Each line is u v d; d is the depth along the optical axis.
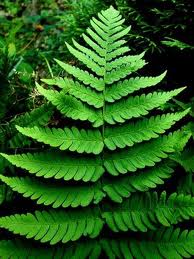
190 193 0.41
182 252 0.34
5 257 0.35
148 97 0.38
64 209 0.36
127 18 0.64
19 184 0.36
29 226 0.34
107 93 0.39
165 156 0.36
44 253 0.35
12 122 0.47
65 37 0.84
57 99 0.37
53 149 0.37
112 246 0.35
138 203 0.36
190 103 0.51
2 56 0.52
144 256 0.34
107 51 0.41
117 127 0.38
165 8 0.63
